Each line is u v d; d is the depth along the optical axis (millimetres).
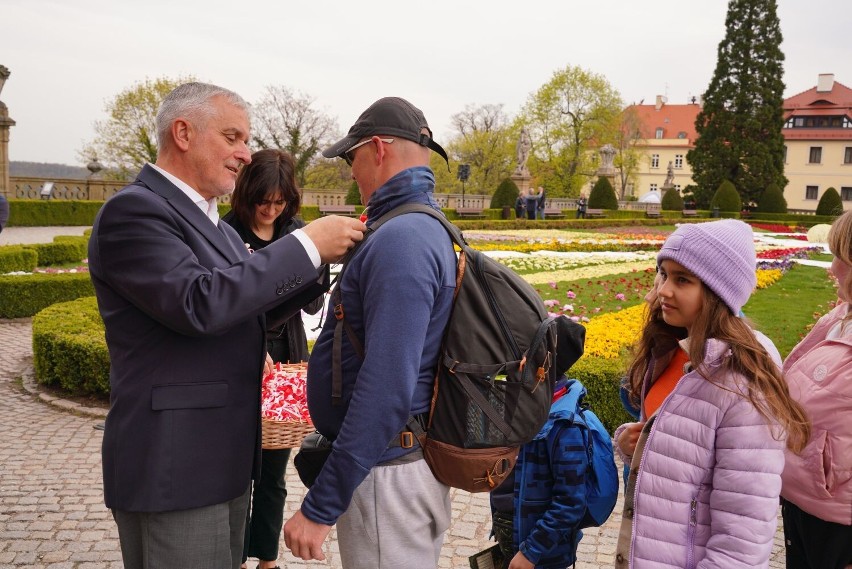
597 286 11211
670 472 1951
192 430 1973
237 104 2105
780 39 47031
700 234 1963
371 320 1788
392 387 1737
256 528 3125
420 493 1935
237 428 2062
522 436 1891
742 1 46812
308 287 2270
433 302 1830
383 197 1998
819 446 2213
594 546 3672
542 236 23766
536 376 1912
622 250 19703
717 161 47469
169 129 2047
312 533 1771
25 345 8141
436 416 1888
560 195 52969
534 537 2422
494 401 1873
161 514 1974
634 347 2424
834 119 64500
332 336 2000
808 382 2270
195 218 2055
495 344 1881
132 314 1955
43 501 4059
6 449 4902
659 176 80125
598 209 39219
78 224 25656
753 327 2014
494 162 57969
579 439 2451
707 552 1875
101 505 4035
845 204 63594
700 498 1950
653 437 1997
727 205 43031
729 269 1920
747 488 1833
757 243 22672
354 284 1921
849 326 2281
